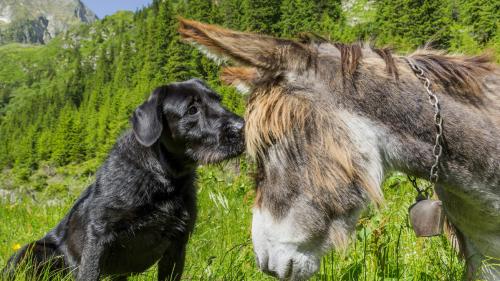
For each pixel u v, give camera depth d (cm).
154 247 231
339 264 238
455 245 201
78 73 8281
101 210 221
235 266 245
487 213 178
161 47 4888
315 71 169
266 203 169
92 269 218
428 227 174
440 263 234
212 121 220
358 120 167
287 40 172
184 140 222
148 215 223
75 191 510
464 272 199
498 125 174
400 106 169
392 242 253
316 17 3228
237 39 168
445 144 172
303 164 165
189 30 169
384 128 169
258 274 244
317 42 178
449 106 173
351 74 168
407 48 193
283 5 3225
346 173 164
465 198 177
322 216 166
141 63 5834
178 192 228
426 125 170
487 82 180
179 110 221
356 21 3538
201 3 3994
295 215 166
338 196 165
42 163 4466
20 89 10012
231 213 334
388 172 177
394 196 300
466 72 175
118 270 234
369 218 243
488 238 183
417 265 238
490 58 185
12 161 4941
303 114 165
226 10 3628
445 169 174
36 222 379
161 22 4909
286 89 168
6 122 7575
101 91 6269
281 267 169
